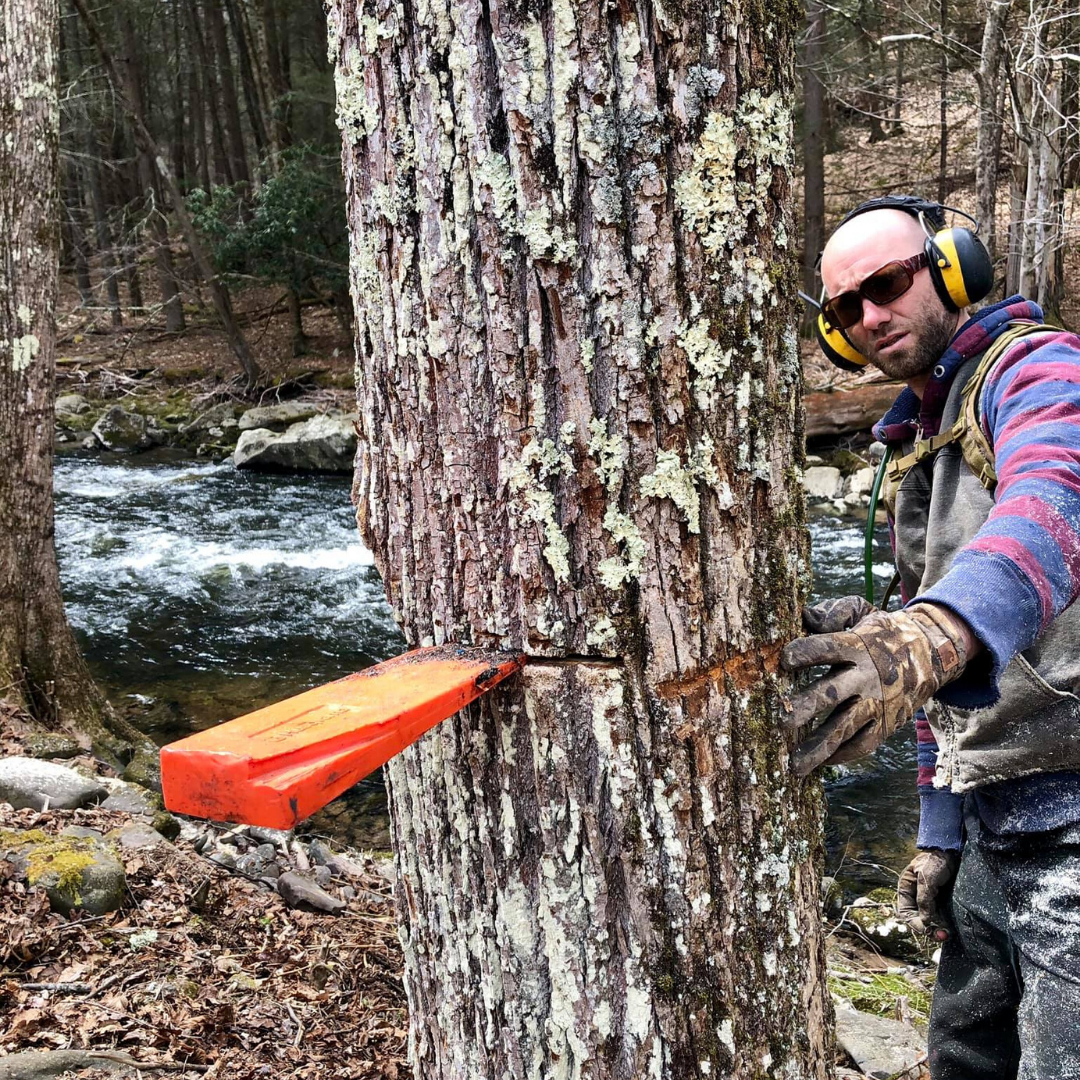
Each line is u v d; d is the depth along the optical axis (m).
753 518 1.17
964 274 1.59
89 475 13.99
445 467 1.19
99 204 23.98
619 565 1.12
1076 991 1.50
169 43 28.14
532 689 1.17
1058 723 1.48
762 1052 1.23
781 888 1.23
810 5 14.38
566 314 1.09
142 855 3.49
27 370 5.12
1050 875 1.55
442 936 1.35
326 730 0.91
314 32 22.02
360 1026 2.60
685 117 1.07
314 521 11.59
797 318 1.23
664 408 1.10
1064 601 1.12
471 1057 1.33
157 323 21.95
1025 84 11.65
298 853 4.08
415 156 1.13
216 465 14.77
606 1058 1.21
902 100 17.81
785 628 1.21
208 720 6.36
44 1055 2.28
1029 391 1.36
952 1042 1.87
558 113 1.06
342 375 17.69
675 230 1.08
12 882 3.08
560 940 1.21
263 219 17.69
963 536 1.56
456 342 1.14
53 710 5.27
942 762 1.71
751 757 1.19
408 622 1.29
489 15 1.06
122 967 2.78
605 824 1.17
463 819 1.27
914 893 1.97
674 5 1.04
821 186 14.93
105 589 9.16
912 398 1.79
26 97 4.93
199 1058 2.38
